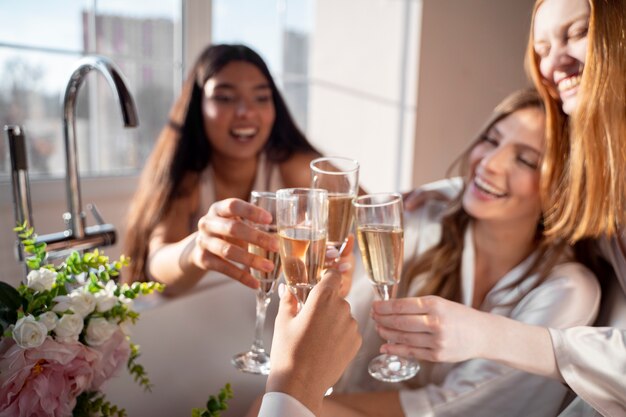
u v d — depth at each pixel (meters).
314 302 0.76
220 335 1.35
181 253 1.28
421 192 1.57
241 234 0.99
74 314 0.84
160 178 1.80
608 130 1.07
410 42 2.57
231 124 1.82
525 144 1.24
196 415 0.88
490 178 1.26
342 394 1.22
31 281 0.88
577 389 1.00
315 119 2.90
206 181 1.89
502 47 2.94
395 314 0.96
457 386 1.18
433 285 1.41
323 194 0.85
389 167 2.70
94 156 2.00
